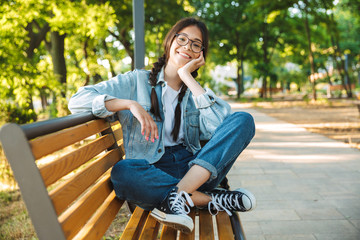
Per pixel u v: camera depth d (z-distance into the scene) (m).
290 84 49.94
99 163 1.53
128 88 1.89
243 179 4.40
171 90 2.00
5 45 8.77
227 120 1.71
